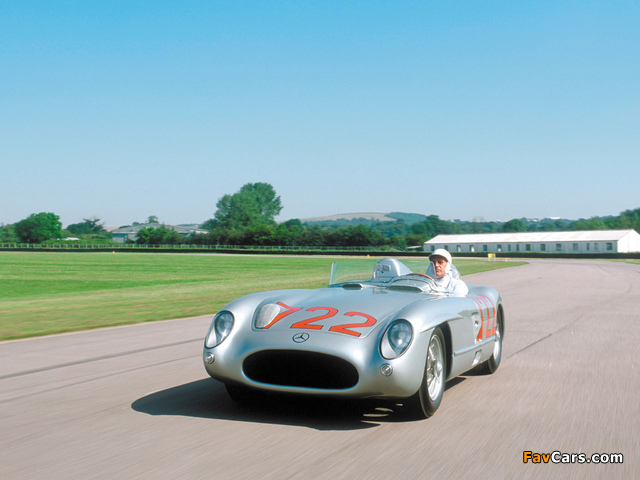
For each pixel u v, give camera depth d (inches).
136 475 130.7
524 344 338.6
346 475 131.8
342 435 162.2
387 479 130.0
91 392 215.3
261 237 5162.4
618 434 166.9
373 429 168.4
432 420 179.5
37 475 130.5
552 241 3951.8
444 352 192.7
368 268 250.5
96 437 159.3
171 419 177.9
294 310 192.1
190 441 155.8
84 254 3644.2
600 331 393.7
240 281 1069.8
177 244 5433.1
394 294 207.3
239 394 192.9
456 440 159.2
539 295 706.2
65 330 397.1
